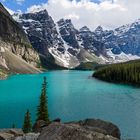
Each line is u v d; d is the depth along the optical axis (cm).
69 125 1725
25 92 14925
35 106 10638
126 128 7388
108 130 2155
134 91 16238
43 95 6219
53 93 14675
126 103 11525
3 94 14025
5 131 3161
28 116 5559
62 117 8762
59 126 1703
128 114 9231
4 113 9231
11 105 10831
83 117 8812
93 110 9931
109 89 17200
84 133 1620
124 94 14650
